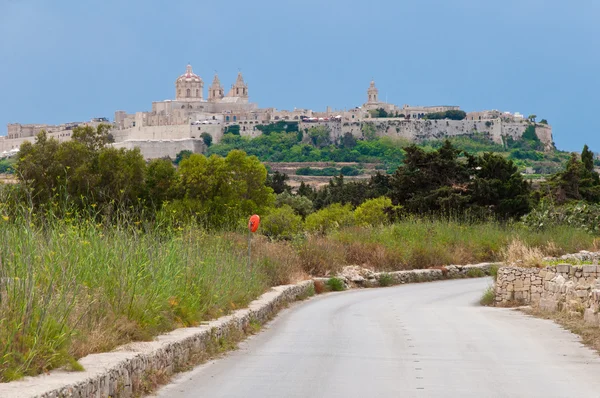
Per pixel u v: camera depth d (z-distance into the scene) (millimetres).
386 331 43406
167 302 34031
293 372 29156
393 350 35531
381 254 93562
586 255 90312
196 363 30781
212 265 46188
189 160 142750
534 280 61000
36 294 24219
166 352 27859
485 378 27938
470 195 131750
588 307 47562
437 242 102688
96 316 27922
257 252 71875
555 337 40344
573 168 150375
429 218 125250
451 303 64875
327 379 27672
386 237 102000
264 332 42969
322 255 86000
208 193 142125
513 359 32719
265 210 148875
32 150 115938
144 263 34781
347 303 64312
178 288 36875
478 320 49625
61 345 23062
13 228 29438
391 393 25047
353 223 140750
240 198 147875
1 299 23031
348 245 94438
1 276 24219
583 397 24484
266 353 34375
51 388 18609
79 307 26766
